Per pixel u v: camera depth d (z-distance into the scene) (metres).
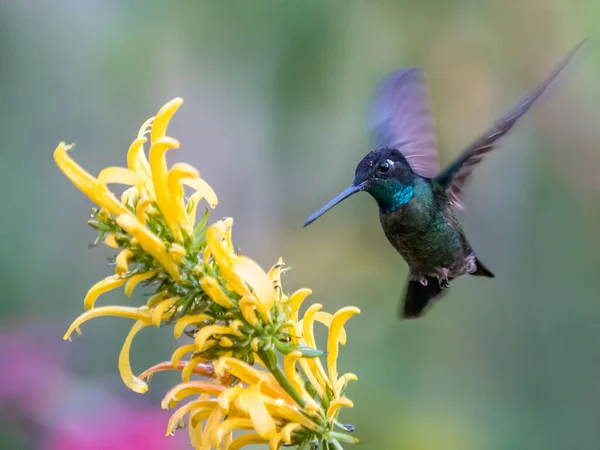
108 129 11.38
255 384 4.07
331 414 4.27
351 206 14.01
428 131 6.65
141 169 3.99
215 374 4.30
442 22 11.60
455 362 12.54
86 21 11.10
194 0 10.53
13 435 7.54
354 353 12.55
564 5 11.83
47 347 8.56
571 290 12.66
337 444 4.25
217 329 4.00
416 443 11.07
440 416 11.66
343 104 11.12
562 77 5.66
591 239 12.63
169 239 3.96
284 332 4.16
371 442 11.20
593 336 12.45
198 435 4.29
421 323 12.89
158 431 7.75
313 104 10.91
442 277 6.10
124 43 11.07
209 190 4.00
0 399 7.61
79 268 10.90
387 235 6.05
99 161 11.36
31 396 7.67
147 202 3.84
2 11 10.80
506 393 12.17
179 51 11.15
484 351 12.64
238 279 3.97
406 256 6.11
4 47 10.82
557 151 12.62
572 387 12.21
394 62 11.23
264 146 13.05
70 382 8.19
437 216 5.98
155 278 4.02
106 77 11.20
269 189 13.54
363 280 13.64
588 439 11.88
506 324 12.74
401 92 6.75
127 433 7.58
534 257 12.88
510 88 12.15
